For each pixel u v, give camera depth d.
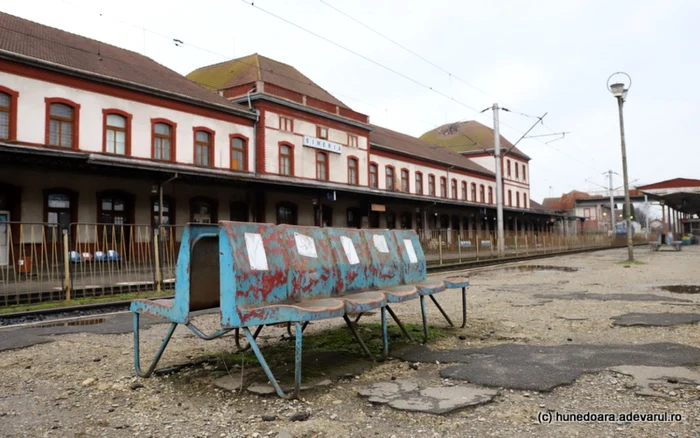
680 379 4.55
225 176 20.30
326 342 6.43
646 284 13.57
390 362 5.40
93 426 3.72
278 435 3.46
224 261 4.36
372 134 43.00
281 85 32.09
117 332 7.64
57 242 14.29
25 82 19.08
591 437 3.37
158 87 23.94
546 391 4.32
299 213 30.00
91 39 27.11
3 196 18.02
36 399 4.39
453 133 68.31
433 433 3.47
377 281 6.27
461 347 6.09
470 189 53.06
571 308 9.26
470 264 25.41
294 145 30.23
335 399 4.21
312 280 5.21
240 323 4.19
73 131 20.47
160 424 3.73
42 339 7.10
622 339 6.43
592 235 46.56
